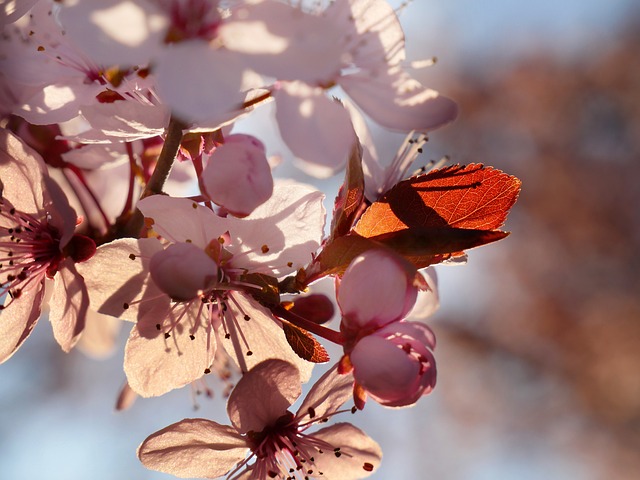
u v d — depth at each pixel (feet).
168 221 0.62
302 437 0.66
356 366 0.61
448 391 1.86
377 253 0.61
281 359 0.64
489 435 1.86
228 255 0.63
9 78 0.63
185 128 0.62
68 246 0.63
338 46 0.59
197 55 0.59
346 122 0.60
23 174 0.64
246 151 0.61
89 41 0.58
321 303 0.65
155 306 0.63
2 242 0.65
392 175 0.68
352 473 0.67
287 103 0.60
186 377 0.64
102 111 0.62
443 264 0.65
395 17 0.61
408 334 0.61
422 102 0.61
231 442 0.66
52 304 0.64
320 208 0.63
